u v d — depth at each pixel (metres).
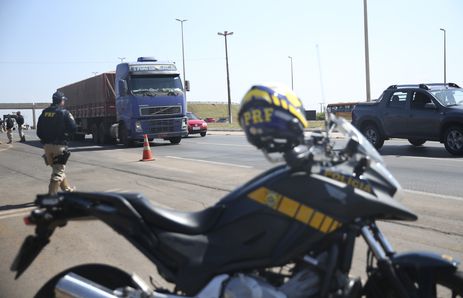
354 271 4.80
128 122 21.11
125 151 19.70
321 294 3.00
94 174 12.52
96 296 3.26
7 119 29.84
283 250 3.04
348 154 3.09
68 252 5.86
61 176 9.01
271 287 3.03
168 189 9.77
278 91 3.03
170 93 21.25
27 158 18.55
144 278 4.95
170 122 21.39
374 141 16.31
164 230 3.23
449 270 2.97
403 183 9.59
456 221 6.60
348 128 3.16
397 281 2.96
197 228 3.23
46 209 3.31
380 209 3.00
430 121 14.53
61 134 8.88
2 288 4.85
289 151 3.03
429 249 5.45
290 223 3.04
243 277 3.07
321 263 3.01
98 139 26.09
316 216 3.00
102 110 24.78
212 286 3.06
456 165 11.89
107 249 5.95
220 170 12.29
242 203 3.17
